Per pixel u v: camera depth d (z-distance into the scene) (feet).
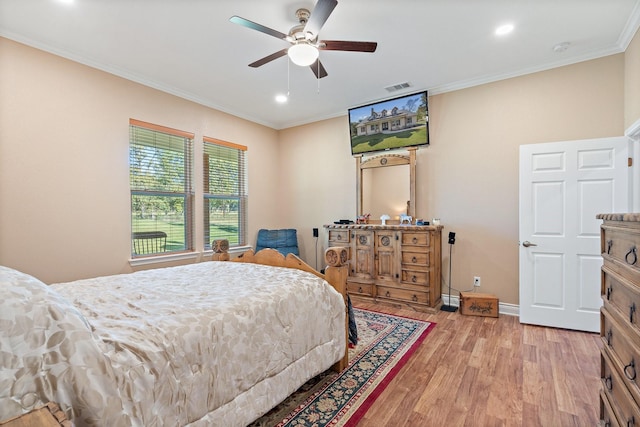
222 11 7.77
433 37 9.02
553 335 9.55
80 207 9.85
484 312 11.29
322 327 6.59
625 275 4.05
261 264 8.72
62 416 2.40
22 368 2.80
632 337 3.82
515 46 9.55
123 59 10.14
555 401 6.18
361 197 14.78
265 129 17.16
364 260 13.34
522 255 10.64
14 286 3.19
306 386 6.78
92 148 10.14
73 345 3.12
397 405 6.11
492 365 7.68
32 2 7.28
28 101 8.82
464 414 5.83
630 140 9.17
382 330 10.03
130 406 3.29
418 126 13.03
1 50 8.36
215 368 4.36
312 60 7.89
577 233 9.87
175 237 12.84
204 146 14.02
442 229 12.76
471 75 11.59
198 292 5.77
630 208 9.16
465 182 12.30
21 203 8.68
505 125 11.50
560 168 10.11
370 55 10.06
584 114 10.19
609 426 4.93
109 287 6.20
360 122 14.56
